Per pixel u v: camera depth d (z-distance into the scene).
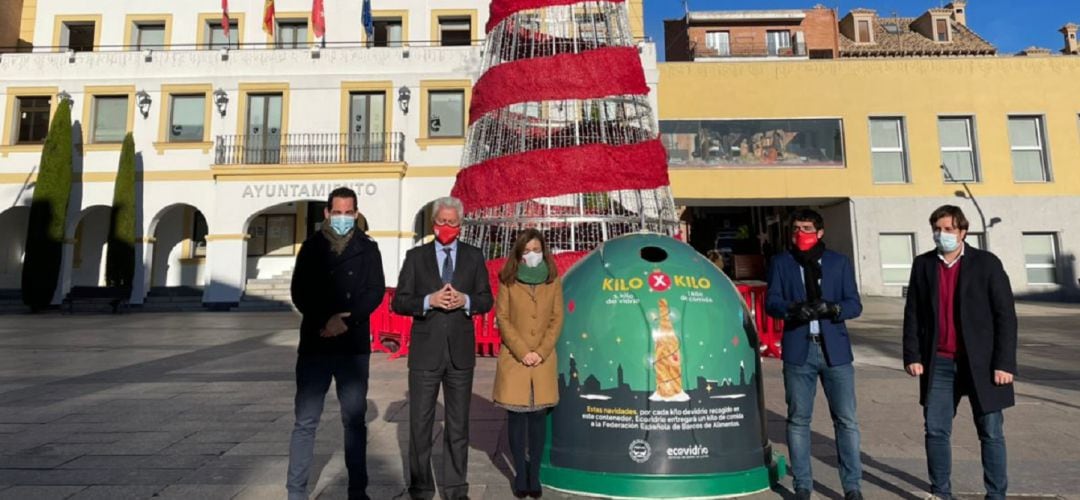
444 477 3.78
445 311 3.68
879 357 9.30
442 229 3.79
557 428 3.77
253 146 21.30
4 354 10.02
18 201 20.92
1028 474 3.94
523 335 3.65
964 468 4.07
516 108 9.32
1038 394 6.41
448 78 21.44
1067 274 21.05
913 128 21.80
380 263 3.71
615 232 8.74
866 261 21.19
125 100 21.70
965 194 21.48
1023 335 12.05
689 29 35.59
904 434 4.98
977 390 3.33
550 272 3.72
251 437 4.96
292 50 21.59
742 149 21.73
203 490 3.77
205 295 19.72
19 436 4.98
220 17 23.22
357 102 21.67
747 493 3.58
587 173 8.32
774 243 26.66
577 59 8.55
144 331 13.70
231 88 21.45
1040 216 21.33
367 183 20.11
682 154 21.72
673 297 3.66
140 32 23.31
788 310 3.54
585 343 3.71
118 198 20.14
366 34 22.66
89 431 5.14
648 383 3.55
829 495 3.66
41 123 21.69
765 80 21.95
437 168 20.86
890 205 21.44
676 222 9.02
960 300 3.45
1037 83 21.95
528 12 9.37
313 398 3.45
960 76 21.95
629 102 9.12
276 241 23.02
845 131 21.72
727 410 3.60
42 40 23.08
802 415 3.58
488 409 5.90
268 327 14.57
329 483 3.91
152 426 5.32
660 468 3.49
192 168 21.06
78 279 22.64
